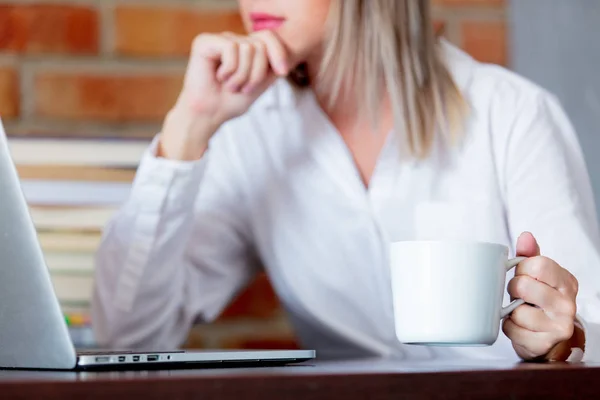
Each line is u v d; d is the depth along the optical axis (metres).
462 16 2.12
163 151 1.52
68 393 0.59
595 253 1.37
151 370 0.78
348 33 1.53
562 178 1.50
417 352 1.54
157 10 2.09
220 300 1.71
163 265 1.55
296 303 1.64
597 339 1.04
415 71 1.56
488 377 0.68
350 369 0.73
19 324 0.80
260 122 1.67
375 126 1.58
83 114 2.07
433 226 1.54
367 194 1.58
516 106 1.58
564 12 2.15
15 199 0.78
